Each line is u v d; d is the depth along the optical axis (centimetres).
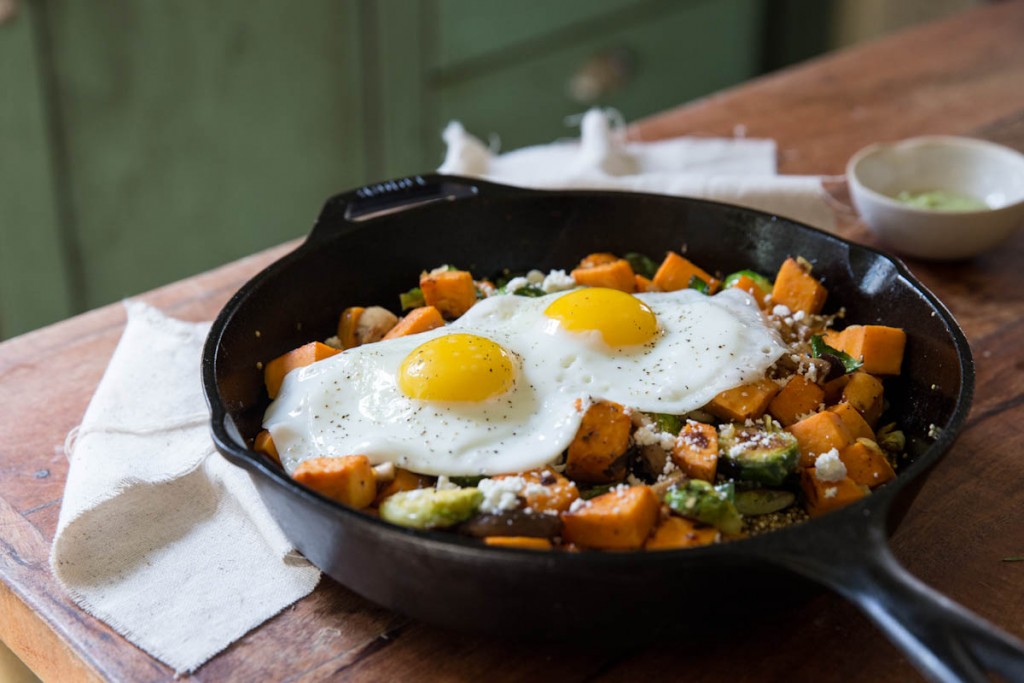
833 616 51
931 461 47
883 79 92
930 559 53
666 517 50
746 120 87
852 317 61
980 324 66
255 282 57
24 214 102
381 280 63
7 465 58
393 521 49
